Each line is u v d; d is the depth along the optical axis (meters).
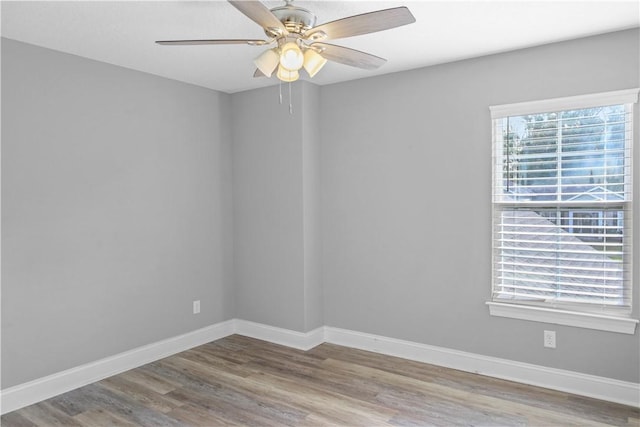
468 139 3.51
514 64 3.29
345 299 4.20
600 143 3.03
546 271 3.26
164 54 3.32
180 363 3.82
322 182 4.28
